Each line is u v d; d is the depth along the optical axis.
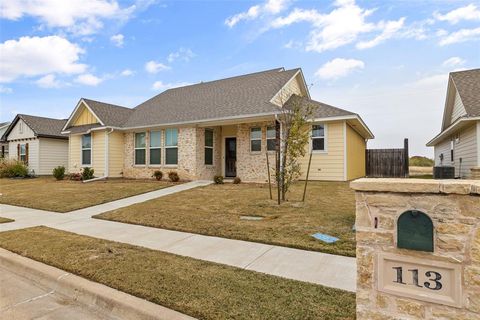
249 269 3.77
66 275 3.65
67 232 5.89
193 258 4.22
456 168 15.21
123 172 17.28
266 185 12.66
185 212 7.45
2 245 4.95
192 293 3.06
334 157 13.02
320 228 5.59
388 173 17.25
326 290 3.11
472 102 11.98
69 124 19.19
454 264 1.88
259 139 14.48
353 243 4.69
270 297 2.95
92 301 3.16
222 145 16.38
